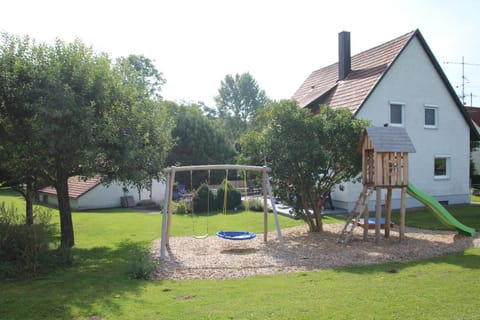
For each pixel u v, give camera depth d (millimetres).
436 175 21266
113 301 6020
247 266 8578
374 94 18781
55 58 9656
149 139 10844
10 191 35031
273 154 12250
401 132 11438
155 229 14375
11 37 9438
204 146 36062
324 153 11703
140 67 40719
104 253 10164
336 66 24156
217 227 14586
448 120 21016
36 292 6637
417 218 15961
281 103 12414
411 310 5230
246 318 5031
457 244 10719
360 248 10344
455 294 5953
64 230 11109
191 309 5488
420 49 20047
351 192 18047
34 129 8680
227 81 65500
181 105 39219
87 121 8922
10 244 8219
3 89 8844
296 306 5469
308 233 12859
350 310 5254
